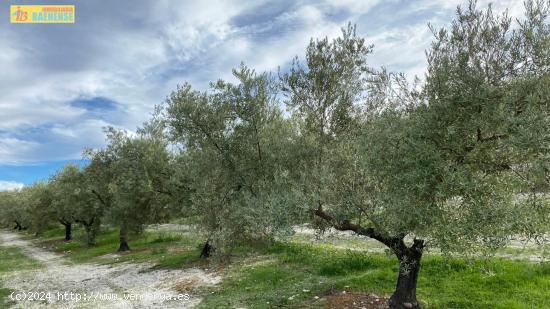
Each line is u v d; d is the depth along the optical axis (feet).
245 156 52.03
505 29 29.89
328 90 42.63
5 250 174.09
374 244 83.56
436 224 30.17
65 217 183.01
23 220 274.57
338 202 38.52
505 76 29.71
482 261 52.85
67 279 82.58
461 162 30.99
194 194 59.11
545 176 28.27
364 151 34.30
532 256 58.49
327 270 60.49
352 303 43.70
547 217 29.91
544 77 28.35
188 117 58.70
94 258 116.06
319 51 42.70
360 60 43.01
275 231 37.19
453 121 30.58
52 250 160.76
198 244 95.76
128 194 102.42
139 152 103.91
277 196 37.65
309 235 99.25
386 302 43.65
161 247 118.73
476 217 29.09
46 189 195.83
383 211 35.60
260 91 51.52
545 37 28.04
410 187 29.50
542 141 26.03
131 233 115.75
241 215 45.73
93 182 135.44
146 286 65.36
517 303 40.11
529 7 28.89
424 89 32.50
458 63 29.86
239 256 79.97
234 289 55.67
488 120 28.86
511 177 31.09
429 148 29.73
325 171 36.81
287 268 65.16
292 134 47.14
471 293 45.19
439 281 49.93
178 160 84.64
